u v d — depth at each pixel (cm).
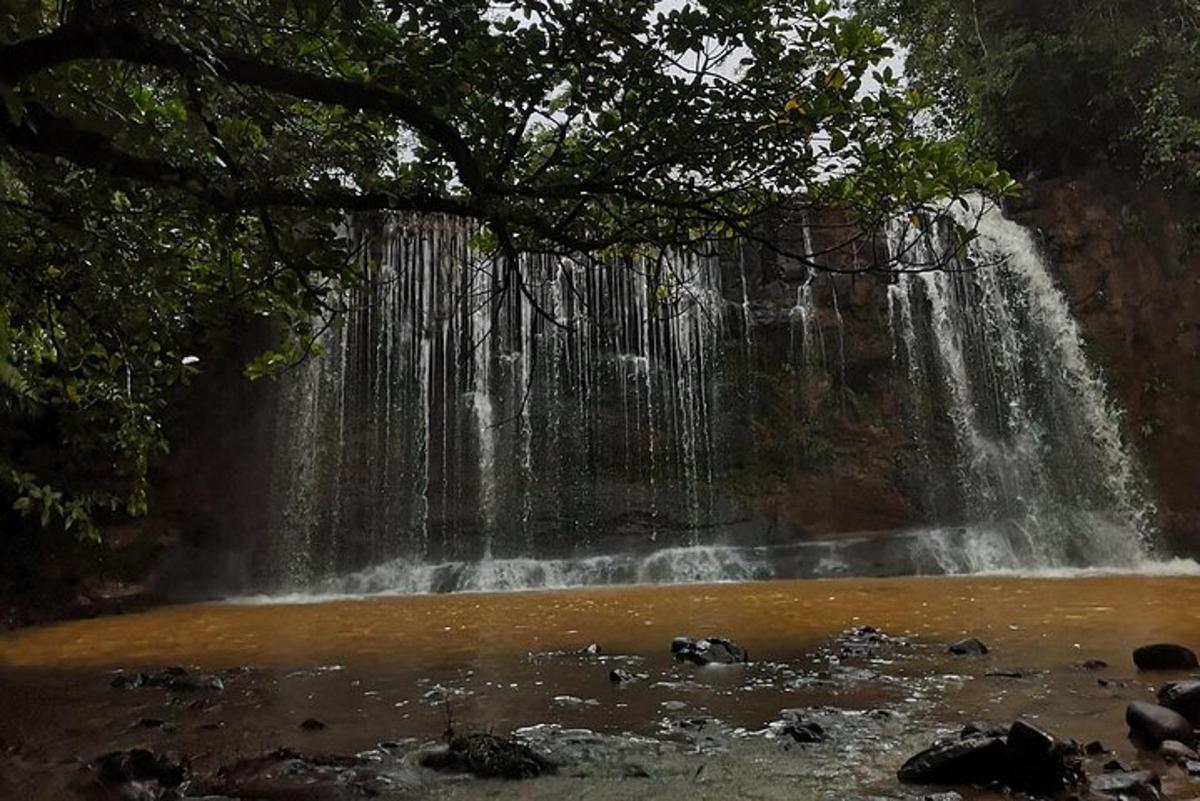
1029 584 1282
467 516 1770
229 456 1616
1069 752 395
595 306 1877
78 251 495
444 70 385
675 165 444
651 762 411
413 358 1798
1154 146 1866
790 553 1666
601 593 1353
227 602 1428
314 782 382
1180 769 375
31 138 341
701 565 1638
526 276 1844
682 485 1814
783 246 1889
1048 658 641
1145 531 1730
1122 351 1844
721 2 381
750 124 417
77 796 380
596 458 1822
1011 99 2019
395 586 1594
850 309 1895
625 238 488
